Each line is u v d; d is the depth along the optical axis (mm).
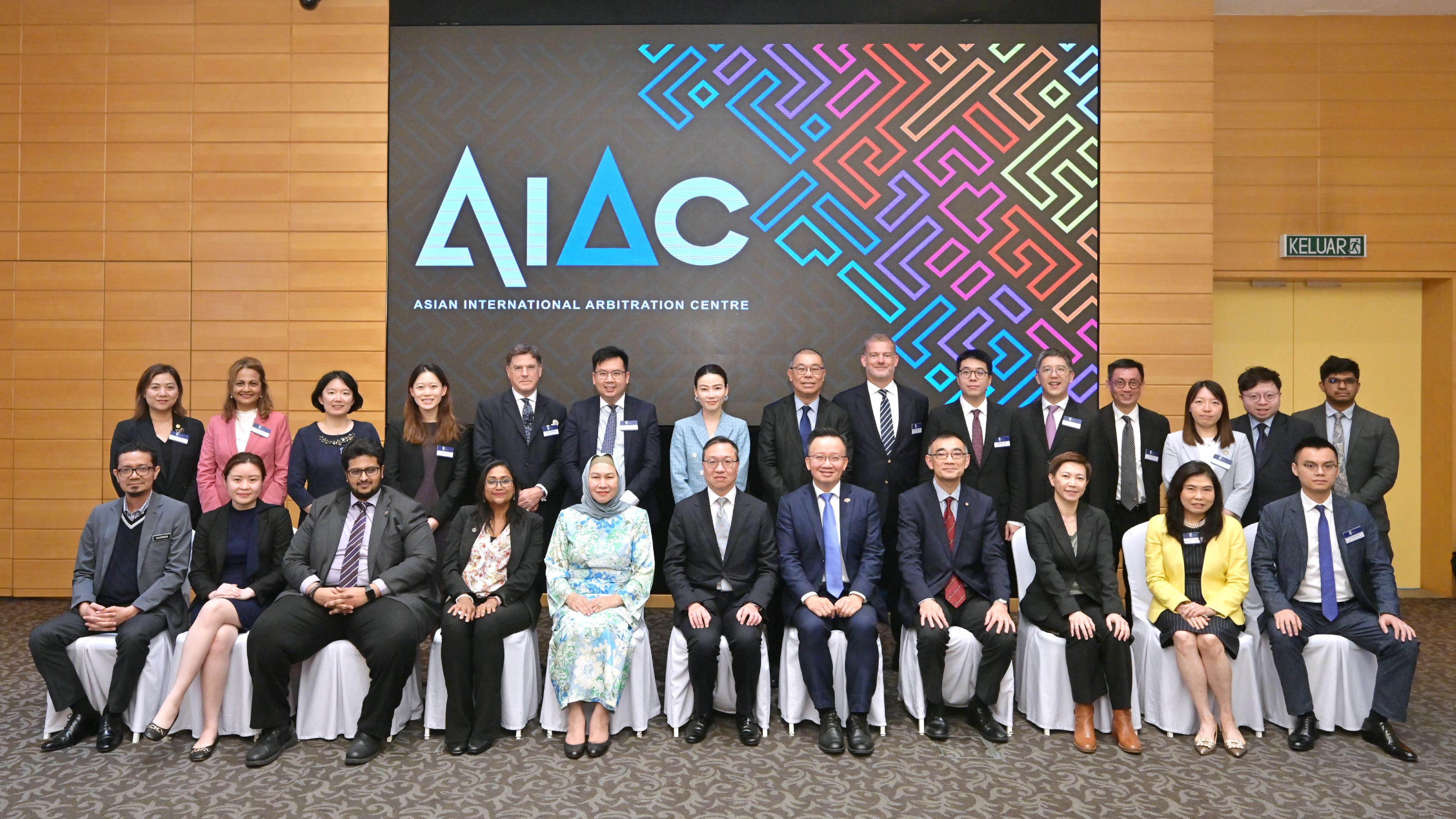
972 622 3301
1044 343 5148
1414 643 3078
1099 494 3951
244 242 5203
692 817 2584
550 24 5188
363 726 3027
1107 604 3232
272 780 2824
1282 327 5691
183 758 2990
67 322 5250
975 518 3420
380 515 3307
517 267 5180
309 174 5188
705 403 3928
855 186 5184
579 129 5184
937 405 5152
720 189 5188
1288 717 3229
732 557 3383
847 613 3193
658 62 5188
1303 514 3371
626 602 3230
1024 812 2619
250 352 5203
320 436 3854
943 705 3254
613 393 3982
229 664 3121
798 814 2605
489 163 5180
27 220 5266
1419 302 5680
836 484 3455
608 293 5184
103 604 3262
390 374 5176
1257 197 5551
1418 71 5512
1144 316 5129
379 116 5180
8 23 5258
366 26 5184
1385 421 3949
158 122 5223
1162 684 3252
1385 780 2848
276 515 3379
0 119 5266
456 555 3348
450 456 3898
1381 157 5535
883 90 5184
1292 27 5516
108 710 3045
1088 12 5141
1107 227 5137
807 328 5172
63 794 2707
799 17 5188
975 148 5164
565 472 3992
